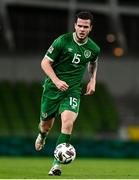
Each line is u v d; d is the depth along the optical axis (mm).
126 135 80938
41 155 59875
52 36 91688
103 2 90625
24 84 84375
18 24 90375
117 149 60375
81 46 25609
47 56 25547
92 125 82125
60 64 25703
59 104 26484
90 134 80625
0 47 88188
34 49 88188
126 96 87000
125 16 93688
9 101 82688
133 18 94000
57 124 77938
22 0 88500
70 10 89000
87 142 60469
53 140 59781
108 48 91812
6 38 88250
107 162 47344
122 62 87250
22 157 57688
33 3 88812
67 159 24562
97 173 28984
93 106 84312
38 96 83938
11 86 84062
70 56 25531
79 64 25719
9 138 60000
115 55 87125
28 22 90812
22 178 24484
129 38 93812
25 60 84812
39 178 24375
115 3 90375
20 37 90500
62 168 33969
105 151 60469
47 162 45281
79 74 25844
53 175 25984
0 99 82625
